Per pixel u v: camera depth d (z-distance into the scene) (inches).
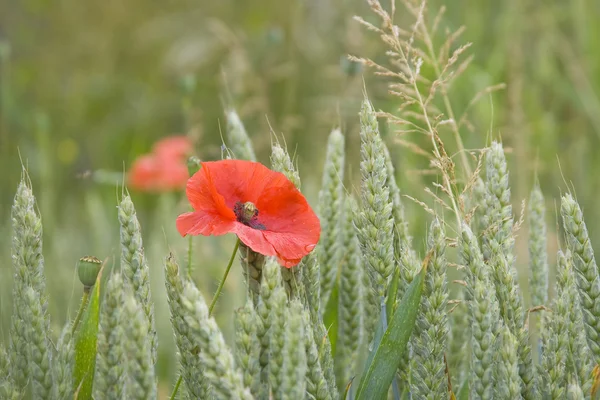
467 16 85.6
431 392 39.4
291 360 36.7
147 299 39.1
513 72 82.5
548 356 39.2
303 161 81.8
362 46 75.0
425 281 39.3
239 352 37.3
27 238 38.9
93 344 39.6
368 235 40.3
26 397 41.2
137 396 36.5
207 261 60.2
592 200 74.7
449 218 57.4
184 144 79.6
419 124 64.8
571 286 39.4
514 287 39.3
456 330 43.4
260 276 39.8
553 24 90.2
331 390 39.5
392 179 42.2
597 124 84.6
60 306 59.7
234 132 45.9
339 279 43.2
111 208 89.7
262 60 91.1
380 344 39.2
